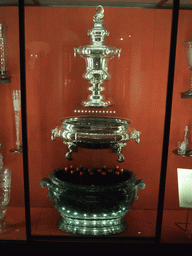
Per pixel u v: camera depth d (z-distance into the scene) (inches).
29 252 42.0
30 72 47.8
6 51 47.6
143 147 50.8
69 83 48.6
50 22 46.6
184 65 48.2
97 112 49.5
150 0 43.5
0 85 49.6
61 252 41.8
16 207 51.8
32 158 50.4
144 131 50.4
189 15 46.0
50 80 48.4
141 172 51.8
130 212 50.5
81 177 47.3
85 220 43.2
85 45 45.9
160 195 41.8
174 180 51.0
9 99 50.1
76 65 47.9
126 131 44.5
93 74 44.5
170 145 50.8
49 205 51.3
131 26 47.2
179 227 46.2
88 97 48.9
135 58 48.2
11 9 46.2
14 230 44.7
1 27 45.6
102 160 51.6
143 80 48.9
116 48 47.0
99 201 42.1
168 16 46.4
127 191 43.4
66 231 43.9
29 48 47.1
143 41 47.6
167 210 51.5
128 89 49.2
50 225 45.6
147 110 49.8
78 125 44.4
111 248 41.8
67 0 44.8
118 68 48.5
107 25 47.3
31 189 51.2
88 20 46.8
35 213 49.2
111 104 49.4
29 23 46.2
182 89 49.2
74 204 42.4
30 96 48.6
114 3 45.9
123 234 43.7
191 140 50.4
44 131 50.0
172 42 38.1
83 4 46.0
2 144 51.3
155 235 42.4
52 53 47.6
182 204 45.6
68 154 45.5
